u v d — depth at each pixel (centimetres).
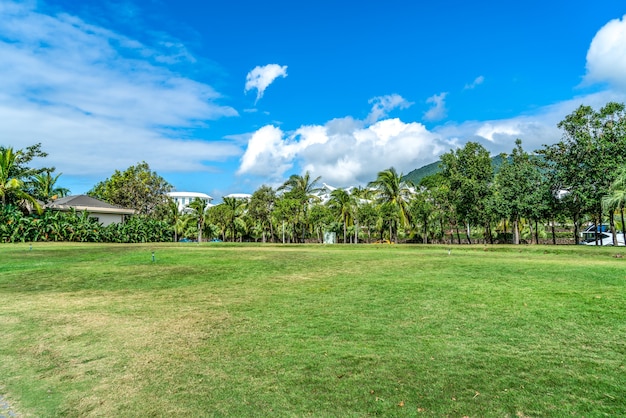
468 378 459
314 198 4638
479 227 3972
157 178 6166
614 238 2467
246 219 4847
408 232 4300
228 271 1421
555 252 2055
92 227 3966
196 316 776
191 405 407
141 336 649
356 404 402
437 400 407
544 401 401
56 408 410
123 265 1620
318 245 3138
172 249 2523
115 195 5800
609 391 420
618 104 2433
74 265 1645
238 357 542
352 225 4409
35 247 2738
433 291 956
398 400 409
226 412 391
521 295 884
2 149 3722
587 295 862
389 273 1285
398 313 762
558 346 561
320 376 472
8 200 3712
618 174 2338
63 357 560
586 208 2628
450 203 3491
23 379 487
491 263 1466
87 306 888
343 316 750
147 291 1071
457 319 709
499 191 3139
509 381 449
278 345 588
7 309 866
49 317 788
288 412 388
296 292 1005
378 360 520
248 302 898
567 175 2669
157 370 502
